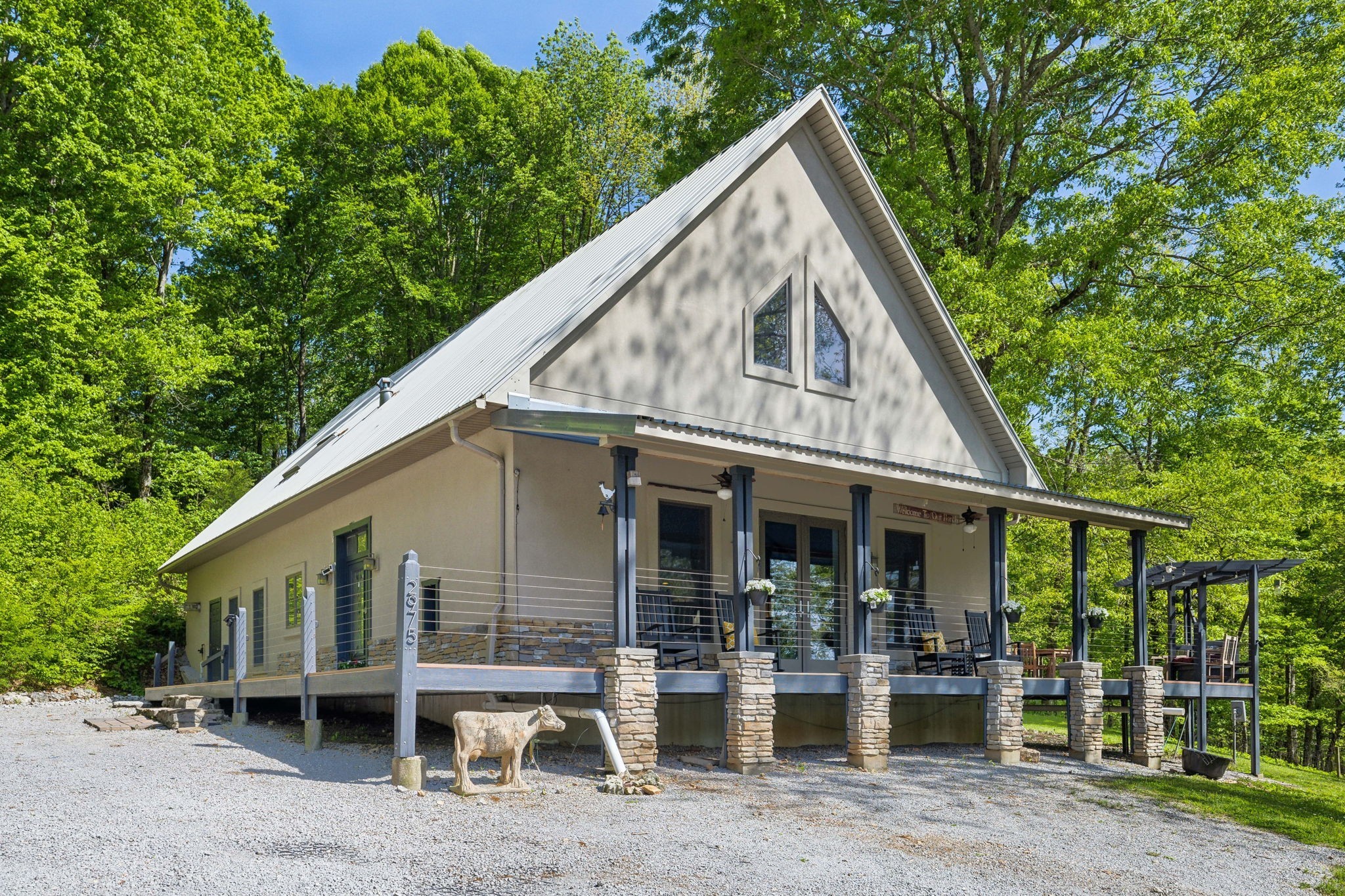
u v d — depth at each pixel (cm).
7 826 801
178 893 657
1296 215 2566
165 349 3142
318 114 3972
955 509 1967
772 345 1678
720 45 2889
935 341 1920
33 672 2056
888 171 2722
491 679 1112
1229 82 2655
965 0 2672
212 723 1577
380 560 1706
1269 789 1620
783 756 1476
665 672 1241
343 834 824
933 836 998
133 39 2927
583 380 1427
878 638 1814
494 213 4006
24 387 2730
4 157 2733
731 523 1580
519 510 1372
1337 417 3447
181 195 3145
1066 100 2784
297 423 4241
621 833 890
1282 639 3161
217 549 2345
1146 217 2469
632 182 4222
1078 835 1078
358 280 3884
